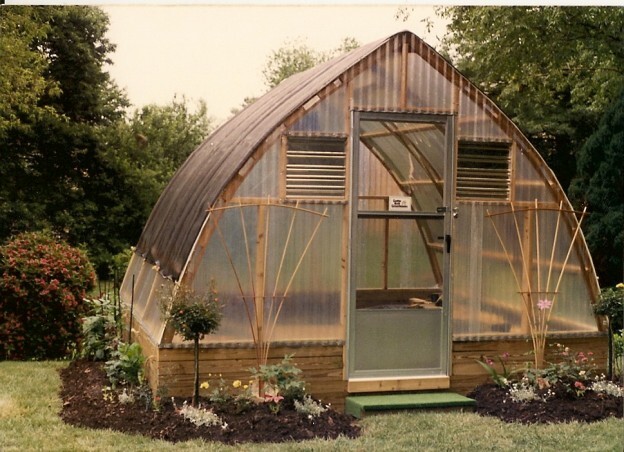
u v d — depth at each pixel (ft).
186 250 22.85
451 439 20.65
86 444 19.99
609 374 25.75
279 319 23.22
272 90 31.78
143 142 37.29
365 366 24.00
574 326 26.04
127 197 37.22
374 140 25.70
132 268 32.19
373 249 24.68
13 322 30.53
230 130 28.89
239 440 20.16
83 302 31.68
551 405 23.52
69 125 37.17
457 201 24.88
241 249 22.90
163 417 21.43
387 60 24.08
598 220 39.86
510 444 20.39
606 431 21.62
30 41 36.65
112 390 24.58
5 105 36.11
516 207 25.40
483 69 43.65
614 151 39.19
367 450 19.61
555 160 46.24
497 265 25.27
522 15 41.65
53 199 36.40
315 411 22.03
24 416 22.79
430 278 25.08
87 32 37.93
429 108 24.44
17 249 31.42
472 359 24.97
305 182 23.41
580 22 42.37
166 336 22.21
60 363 30.07
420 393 24.38
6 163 35.81
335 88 23.57
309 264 23.47
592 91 45.70
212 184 24.14
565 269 25.93
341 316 23.71
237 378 22.75
